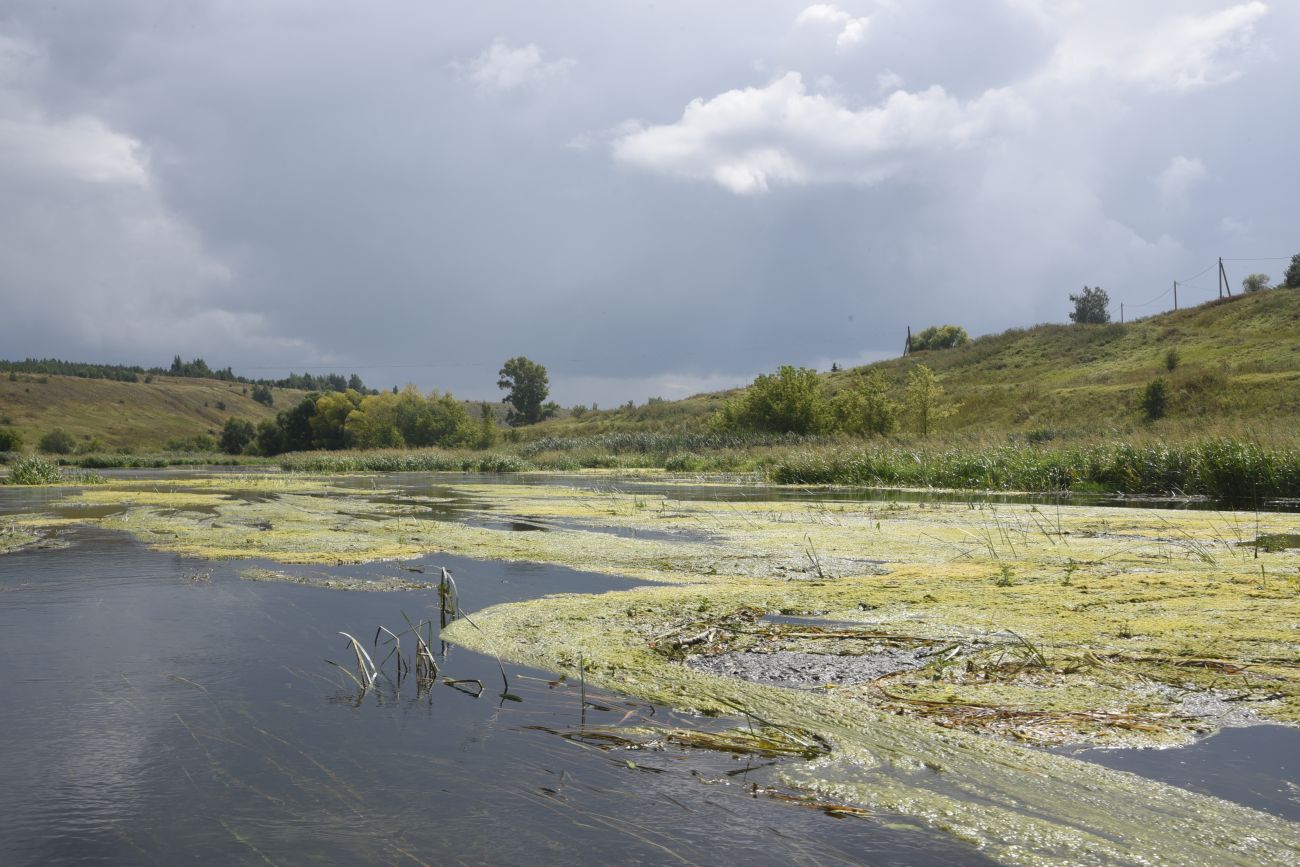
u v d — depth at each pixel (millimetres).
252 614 5051
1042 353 49500
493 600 5453
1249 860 2074
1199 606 4777
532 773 2691
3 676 3793
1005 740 2920
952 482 17766
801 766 2729
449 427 51531
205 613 5082
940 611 4855
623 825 2320
